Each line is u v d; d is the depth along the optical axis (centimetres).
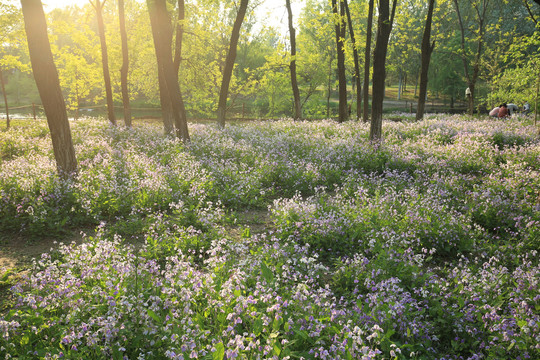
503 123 2250
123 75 2233
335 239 712
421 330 436
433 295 512
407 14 2838
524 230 754
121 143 1559
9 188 890
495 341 431
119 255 559
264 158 1305
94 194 866
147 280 481
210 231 738
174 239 682
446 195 958
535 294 497
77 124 2272
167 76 1577
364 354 338
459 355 417
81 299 424
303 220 764
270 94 4334
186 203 905
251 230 812
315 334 378
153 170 1077
